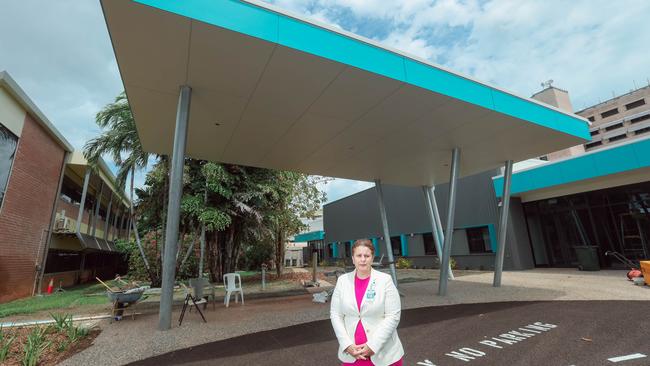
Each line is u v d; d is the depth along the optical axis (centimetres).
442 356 432
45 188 1510
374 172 1261
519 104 812
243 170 1617
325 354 463
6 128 1177
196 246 1952
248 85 641
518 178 1592
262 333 600
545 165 1491
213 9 481
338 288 257
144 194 1697
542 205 1619
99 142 1466
